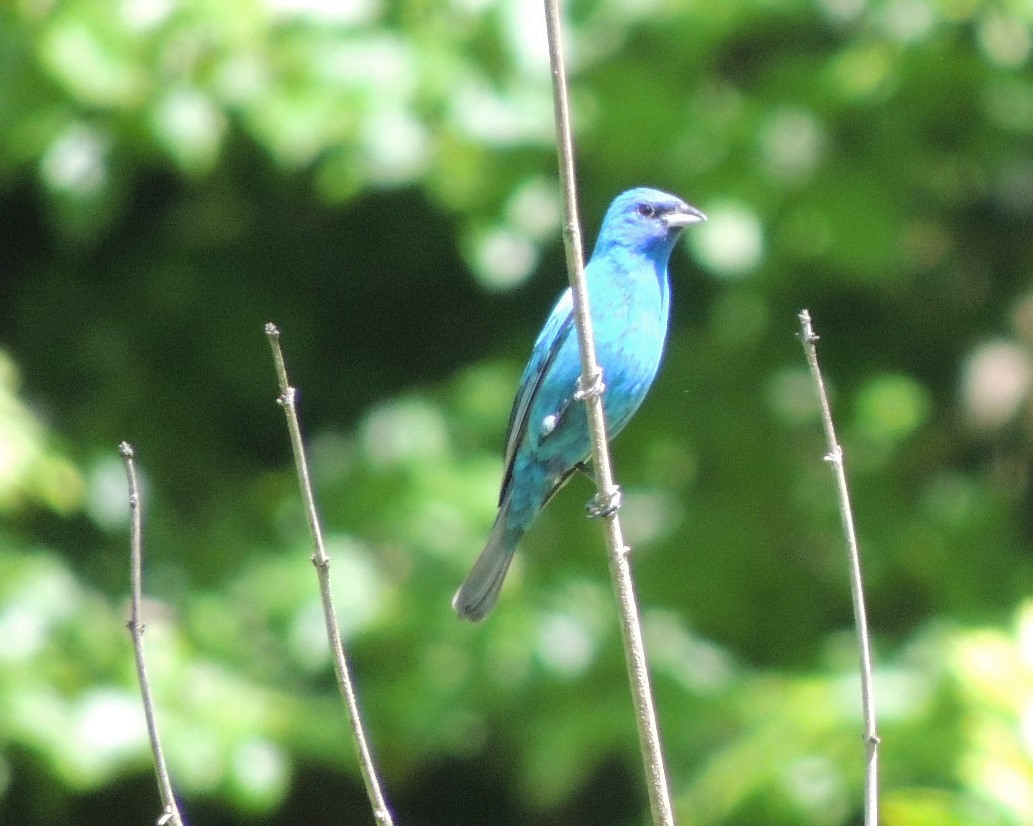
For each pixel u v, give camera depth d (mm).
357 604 12531
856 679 10852
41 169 11781
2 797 12570
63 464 11711
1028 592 13172
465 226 12555
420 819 15406
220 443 14688
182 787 11570
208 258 14953
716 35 12141
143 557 13289
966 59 12367
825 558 13797
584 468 9094
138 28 11438
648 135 12289
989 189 14047
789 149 12539
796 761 10547
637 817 14953
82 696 11391
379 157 11672
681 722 11852
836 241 12438
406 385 15172
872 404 14156
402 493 13047
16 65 11781
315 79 11625
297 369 14930
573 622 12641
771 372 13852
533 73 12008
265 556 13219
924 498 14062
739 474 13812
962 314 14641
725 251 12078
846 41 12602
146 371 14578
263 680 12453
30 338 14594
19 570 11891
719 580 13438
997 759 8797
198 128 11484
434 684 12438
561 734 12039
